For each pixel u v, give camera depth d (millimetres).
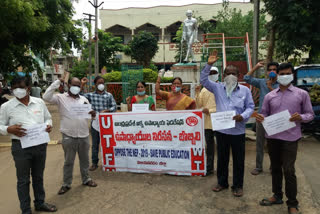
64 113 3936
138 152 4727
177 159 4523
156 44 27047
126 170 4832
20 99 3270
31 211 3375
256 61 6109
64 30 12352
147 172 4715
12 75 12289
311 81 8102
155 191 3979
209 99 4555
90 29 15367
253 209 3355
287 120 3105
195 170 4449
